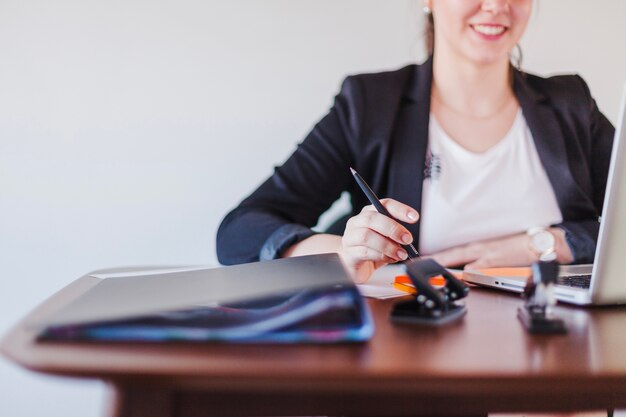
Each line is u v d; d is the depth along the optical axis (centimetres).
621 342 55
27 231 185
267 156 192
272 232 110
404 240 84
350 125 150
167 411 44
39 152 184
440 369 45
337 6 191
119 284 69
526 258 133
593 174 157
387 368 45
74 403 184
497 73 154
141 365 44
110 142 186
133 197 188
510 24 147
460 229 148
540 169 152
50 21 183
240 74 189
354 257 87
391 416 46
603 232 69
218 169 190
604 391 45
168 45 186
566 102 155
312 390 43
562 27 201
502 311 69
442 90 158
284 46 190
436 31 158
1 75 182
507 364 47
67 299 67
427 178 151
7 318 186
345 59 192
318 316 51
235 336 50
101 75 185
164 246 190
